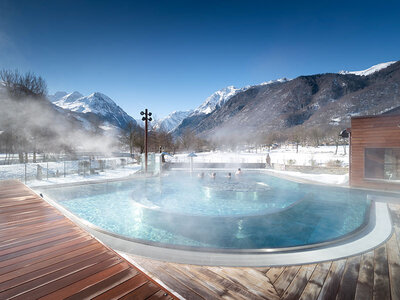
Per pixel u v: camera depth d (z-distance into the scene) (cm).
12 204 494
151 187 1256
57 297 184
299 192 1106
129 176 1385
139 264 310
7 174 1405
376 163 1051
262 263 312
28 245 284
